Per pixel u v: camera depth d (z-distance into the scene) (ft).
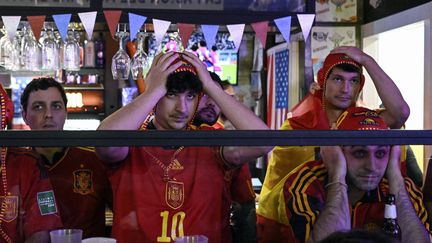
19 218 5.37
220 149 5.37
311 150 5.55
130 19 8.25
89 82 16.98
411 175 5.59
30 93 6.69
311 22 8.62
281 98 15.39
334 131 5.08
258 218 5.84
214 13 8.55
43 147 4.91
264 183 5.89
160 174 5.46
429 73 12.04
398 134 5.16
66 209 5.55
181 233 5.45
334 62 7.97
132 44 12.12
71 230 5.43
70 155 5.48
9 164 5.35
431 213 5.63
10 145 4.73
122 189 5.50
